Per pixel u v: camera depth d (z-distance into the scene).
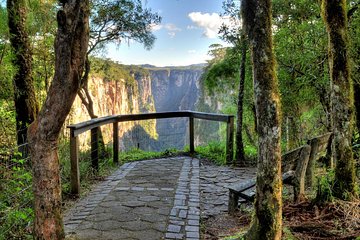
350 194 3.53
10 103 6.75
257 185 2.60
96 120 6.08
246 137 10.40
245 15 2.53
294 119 7.67
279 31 6.75
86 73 8.01
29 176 3.90
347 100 3.58
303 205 3.76
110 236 3.56
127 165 7.21
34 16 6.11
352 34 4.96
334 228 3.09
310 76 6.38
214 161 7.63
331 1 3.53
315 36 6.11
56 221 2.76
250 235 2.64
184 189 5.36
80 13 2.49
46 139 2.65
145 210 4.38
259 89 2.51
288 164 4.14
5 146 5.51
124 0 7.40
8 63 5.43
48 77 7.47
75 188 4.94
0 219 3.47
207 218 4.21
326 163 5.11
